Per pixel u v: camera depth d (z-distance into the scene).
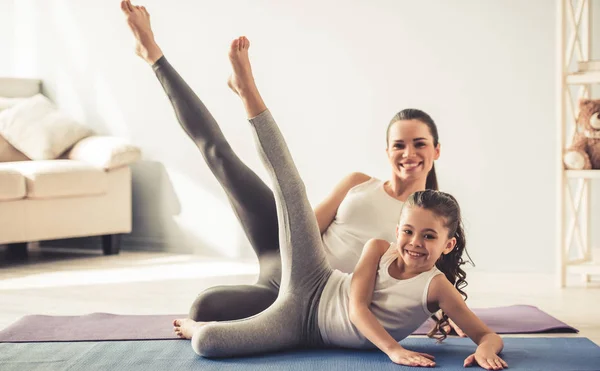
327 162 4.07
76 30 4.62
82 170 4.09
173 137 4.41
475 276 3.65
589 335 2.45
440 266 2.22
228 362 2.02
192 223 4.39
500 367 1.93
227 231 4.30
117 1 4.49
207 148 2.38
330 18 4.02
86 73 4.61
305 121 4.09
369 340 2.07
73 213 4.10
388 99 3.94
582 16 3.62
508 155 3.77
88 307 2.89
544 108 3.72
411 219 2.04
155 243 4.51
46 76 4.75
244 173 2.38
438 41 3.84
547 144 3.73
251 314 2.33
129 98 4.51
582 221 3.68
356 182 2.49
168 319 2.59
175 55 4.34
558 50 3.35
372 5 3.94
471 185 3.82
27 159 4.39
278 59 4.13
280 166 2.11
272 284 2.38
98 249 4.58
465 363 1.96
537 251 3.77
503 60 3.76
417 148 2.34
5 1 4.85
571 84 3.42
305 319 2.14
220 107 4.25
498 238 3.80
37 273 3.71
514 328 2.46
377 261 2.14
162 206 4.47
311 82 4.07
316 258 2.15
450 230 2.07
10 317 2.73
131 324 2.51
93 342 2.26
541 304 2.99
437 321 2.24
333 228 2.44
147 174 4.50
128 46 4.48
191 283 3.43
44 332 2.38
